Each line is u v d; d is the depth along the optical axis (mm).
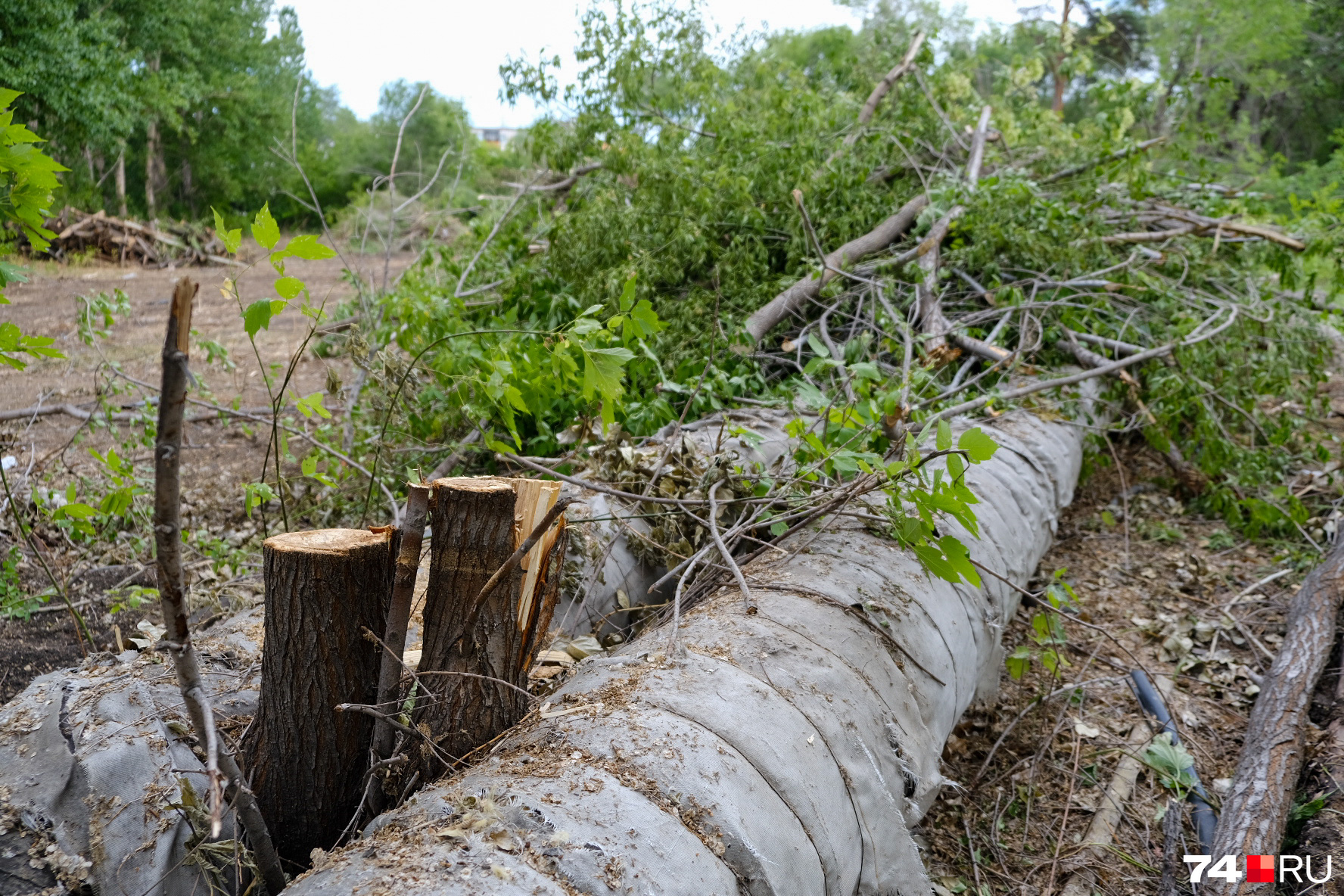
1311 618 3863
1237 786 3002
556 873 1583
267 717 2156
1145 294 6547
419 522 2053
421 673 2109
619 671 2320
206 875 1952
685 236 5863
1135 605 4824
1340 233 6516
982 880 2895
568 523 3176
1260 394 6371
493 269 7301
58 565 4562
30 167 2465
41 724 2195
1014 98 9648
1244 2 20172
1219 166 8867
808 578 2881
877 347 5828
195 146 29766
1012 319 6070
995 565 3561
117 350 9555
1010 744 3631
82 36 20906
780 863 1850
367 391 5473
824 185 6660
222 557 4531
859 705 2371
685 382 5191
